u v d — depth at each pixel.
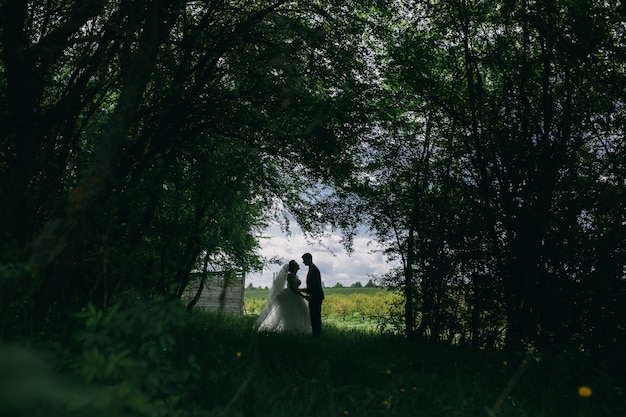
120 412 2.42
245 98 9.70
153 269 11.27
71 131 6.60
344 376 5.36
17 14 4.92
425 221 10.89
